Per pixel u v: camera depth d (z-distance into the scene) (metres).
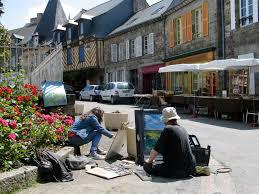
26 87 7.38
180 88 22.53
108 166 6.50
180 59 22.27
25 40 48.41
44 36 45.69
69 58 39.28
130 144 7.10
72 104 9.95
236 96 14.58
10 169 5.23
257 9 15.27
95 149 7.19
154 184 5.45
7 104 6.43
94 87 28.50
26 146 5.76
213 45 18.75
